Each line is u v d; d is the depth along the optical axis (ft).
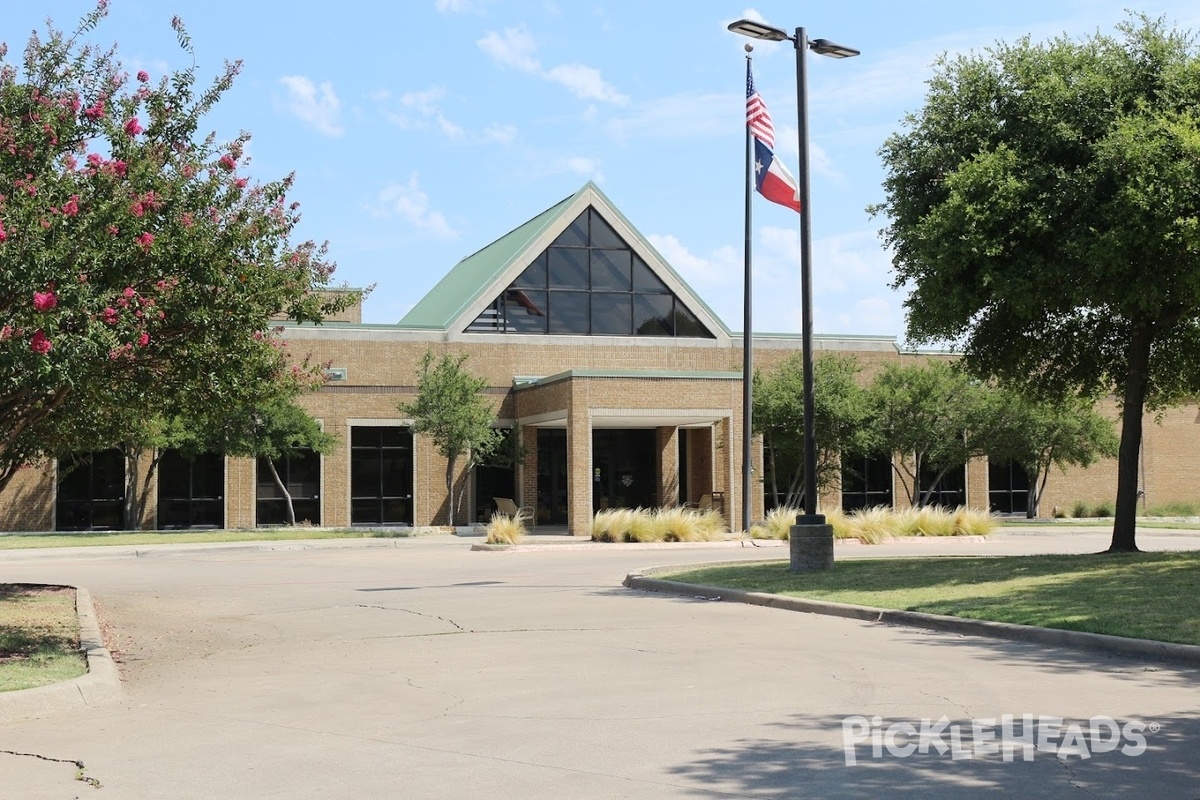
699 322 148.46
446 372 127.03
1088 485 163.12
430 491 138.21
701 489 142.10
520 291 142.41
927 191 66.59
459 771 23.21
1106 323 71.61
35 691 30.32
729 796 21.01
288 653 40.68
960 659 36.19
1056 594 47.73
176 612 54.03
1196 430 167.73
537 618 49.16
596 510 140.46
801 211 65.67
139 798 21.62
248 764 24.18
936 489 155.02
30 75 42.16
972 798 20.71
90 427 55.06
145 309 37.93
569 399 120.67
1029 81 63.21
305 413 125.18
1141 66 62.64
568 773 22.85
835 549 94.79
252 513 133.18
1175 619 39.65
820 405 129.18
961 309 61.87
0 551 93.45
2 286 33.88
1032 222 58.13
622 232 145.79
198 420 50.98
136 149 40.88
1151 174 55.16
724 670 34.76
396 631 45.98
